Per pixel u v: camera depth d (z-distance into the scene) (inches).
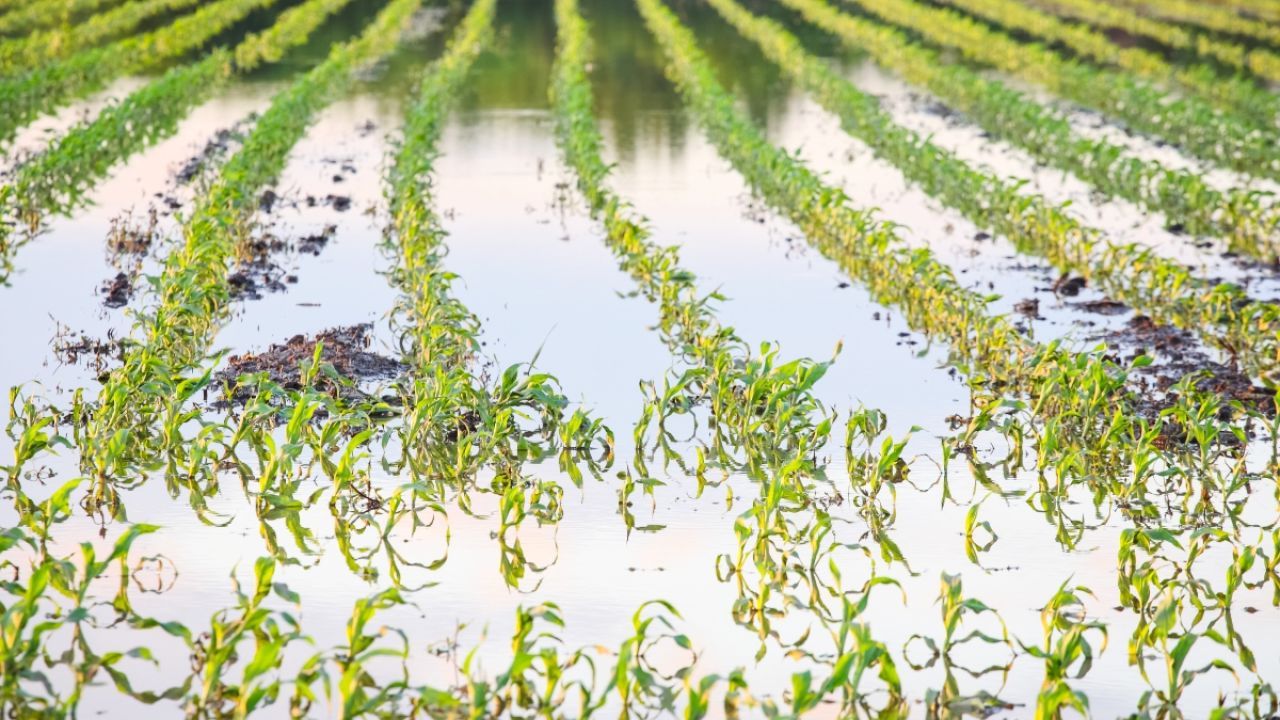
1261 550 365.1
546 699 283.6
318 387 488.4
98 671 305.7
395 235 740.7
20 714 285.4
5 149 952.3
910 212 842.8
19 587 319.9
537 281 663.8
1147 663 321.7
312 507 398.6
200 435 413.4
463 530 386.9
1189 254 747.4
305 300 615.8
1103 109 1294.3
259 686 275.0
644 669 314.2
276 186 872.3
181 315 534.9
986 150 1064.2
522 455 443.8
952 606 313.4
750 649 323.9
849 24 1833.2
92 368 517.0
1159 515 406.0
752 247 745.6
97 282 639.8
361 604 297.6
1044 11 2158.0
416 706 294.0
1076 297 652.7
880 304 634.8
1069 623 338.6
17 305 600.4
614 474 431.5
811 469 436.1
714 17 1975.9
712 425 476.4
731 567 366.0
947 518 401.4
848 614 291.3
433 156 975.0
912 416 485.4
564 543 379.9
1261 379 522.3
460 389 442.3
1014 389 508.7
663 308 600.1
